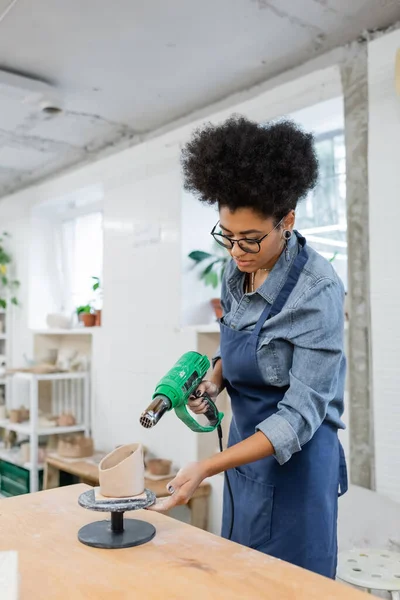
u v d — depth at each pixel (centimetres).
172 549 97
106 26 211
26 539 101
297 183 112
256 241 114
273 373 121
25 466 346
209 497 269
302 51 231
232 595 81
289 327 117
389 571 155
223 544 100
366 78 209
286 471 121
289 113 241
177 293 289
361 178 208
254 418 128
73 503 121
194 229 294
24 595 81
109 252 341
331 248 259
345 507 208
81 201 404
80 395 374
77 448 313
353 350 207
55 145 344
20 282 428
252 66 245
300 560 119
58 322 385
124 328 326
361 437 204
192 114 294
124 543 97
